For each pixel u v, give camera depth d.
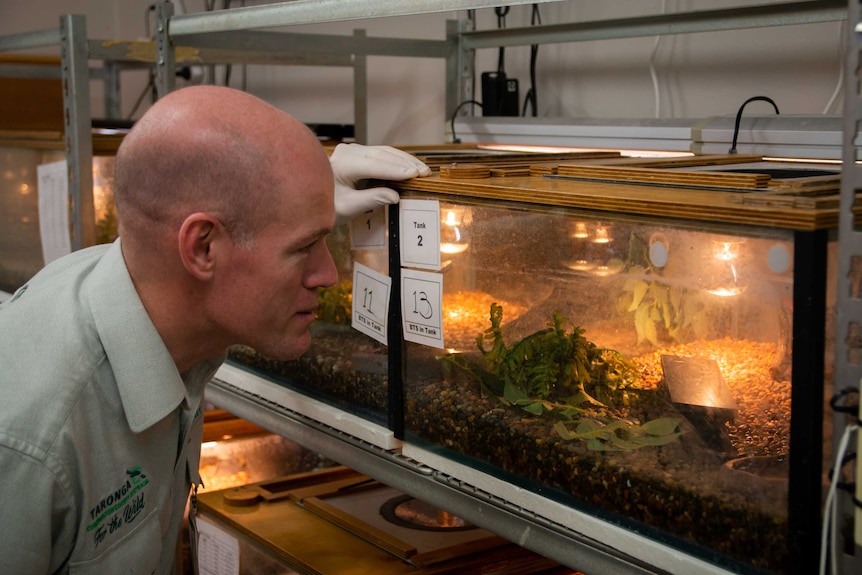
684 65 1.91
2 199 2.35
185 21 1.73
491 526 1.14
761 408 0.83
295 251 0.97
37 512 0.88
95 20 3.82
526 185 1.05
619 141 1.70
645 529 0.96
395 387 1.27
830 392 0.80
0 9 4.17
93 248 1.21
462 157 1.43
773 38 1.75
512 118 1.95
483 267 1.10
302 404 1.49
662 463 0.93
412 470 1.27
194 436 1.21
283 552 1.43
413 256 1.21
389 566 1.38
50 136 2.07
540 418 1.06
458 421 1.18
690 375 0.89
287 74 3.12
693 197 0.89
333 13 1.37
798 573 0.81
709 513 0.89
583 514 1.02
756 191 0.91
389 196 1.21
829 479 0.81
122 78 3.86
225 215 0.92
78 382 0.92
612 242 0.94
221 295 0.96
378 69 2.70
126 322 0.95
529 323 1.05
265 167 0.92
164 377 0.98
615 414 0.97
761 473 0.84
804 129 1.39
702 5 1.84
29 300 0.99
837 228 0.78
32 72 2.97
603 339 0.97
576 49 2.14
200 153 0.90
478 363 1.14
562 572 1.41
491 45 2.09
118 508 0.99
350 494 1.70
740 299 0.83
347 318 1.38
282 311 0.99
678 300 0.89
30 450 0.87
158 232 0.93
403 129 2.64
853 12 0.75
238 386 1.67
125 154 0.93
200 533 1.67
